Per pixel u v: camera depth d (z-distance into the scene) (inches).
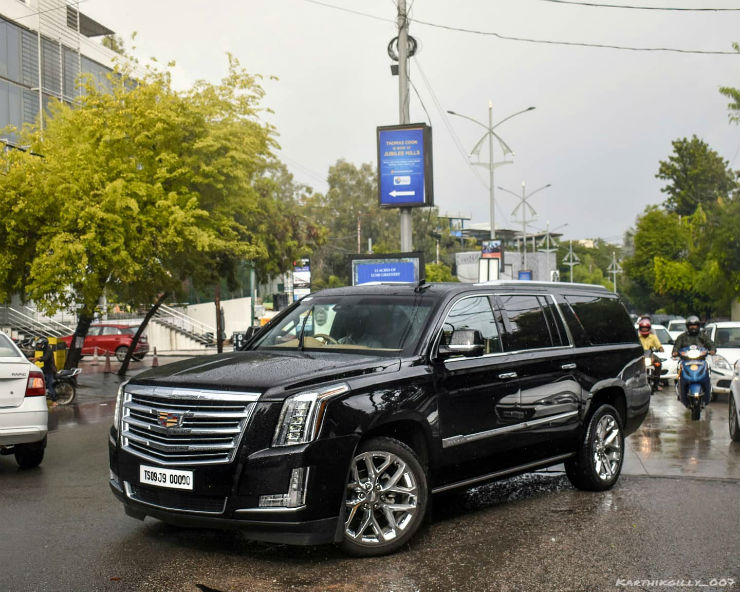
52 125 823.7
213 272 1005.8
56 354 1000.9
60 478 333.7
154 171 780.6
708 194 2765.7
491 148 1758.1
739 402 407.5
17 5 1186.0
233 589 186.7
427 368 232.7
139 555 214.1
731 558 211.0
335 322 256.4
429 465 231.8
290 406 199.8
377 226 3321.9
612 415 303.4
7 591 184.5
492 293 269.9
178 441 207.5
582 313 304.3
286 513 195.8
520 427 260.7
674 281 2269.9
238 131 819.4
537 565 205.2
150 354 1619.1
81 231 722.2
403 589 186.5
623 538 230.5
